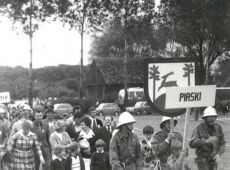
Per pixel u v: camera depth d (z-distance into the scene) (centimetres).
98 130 1294
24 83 10994
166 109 758
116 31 10194
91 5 6494
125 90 6538
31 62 6241
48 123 1366
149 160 1035
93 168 1104
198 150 975
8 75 12838
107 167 1108
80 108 1523
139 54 9462
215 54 6844
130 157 832
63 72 13150
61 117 1367
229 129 3497
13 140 1128
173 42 6794
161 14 6306
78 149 1048
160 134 928
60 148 1030
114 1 6384
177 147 767
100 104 6631
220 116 5697
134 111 6569
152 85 752
